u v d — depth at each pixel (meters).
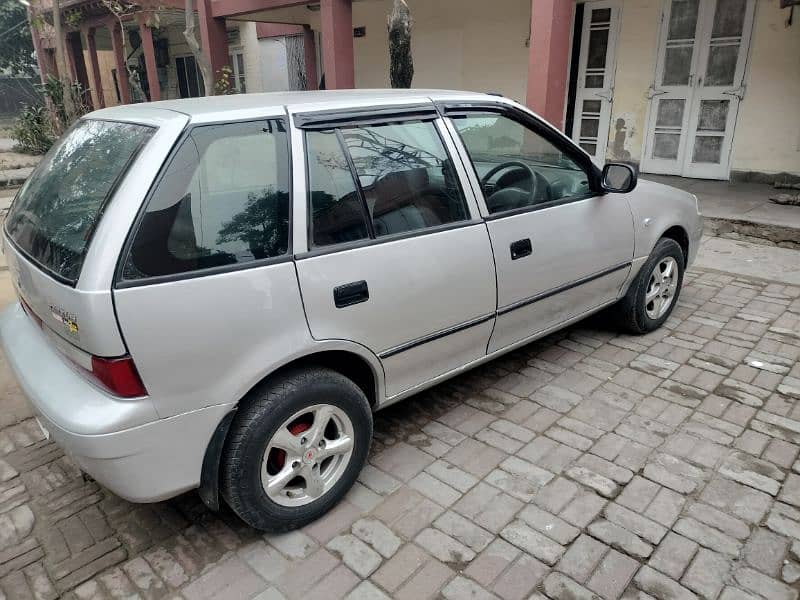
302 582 2.29
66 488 2.88
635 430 3.17
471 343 3.11
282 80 15.32
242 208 2.25
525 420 3.30
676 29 8.11
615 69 8.85
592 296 3.77
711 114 8.10
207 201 2.18
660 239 4.17
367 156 2.64
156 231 2.04
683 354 4.00
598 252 3.63
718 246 6.21
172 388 2.07
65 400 2.09
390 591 2.24
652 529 2.49
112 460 2.03
